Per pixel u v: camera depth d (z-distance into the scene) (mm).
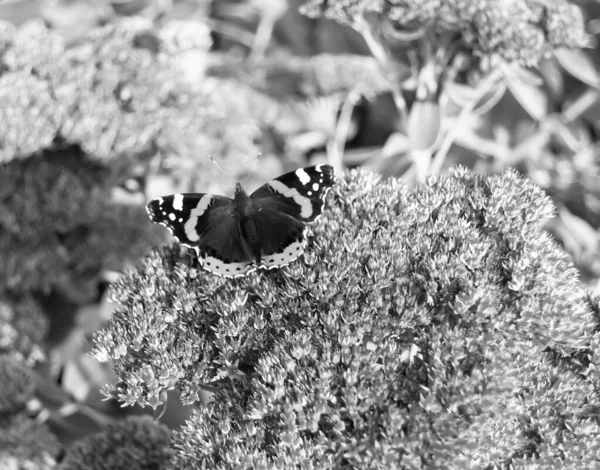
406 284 491
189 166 639
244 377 486
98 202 618
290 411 466
